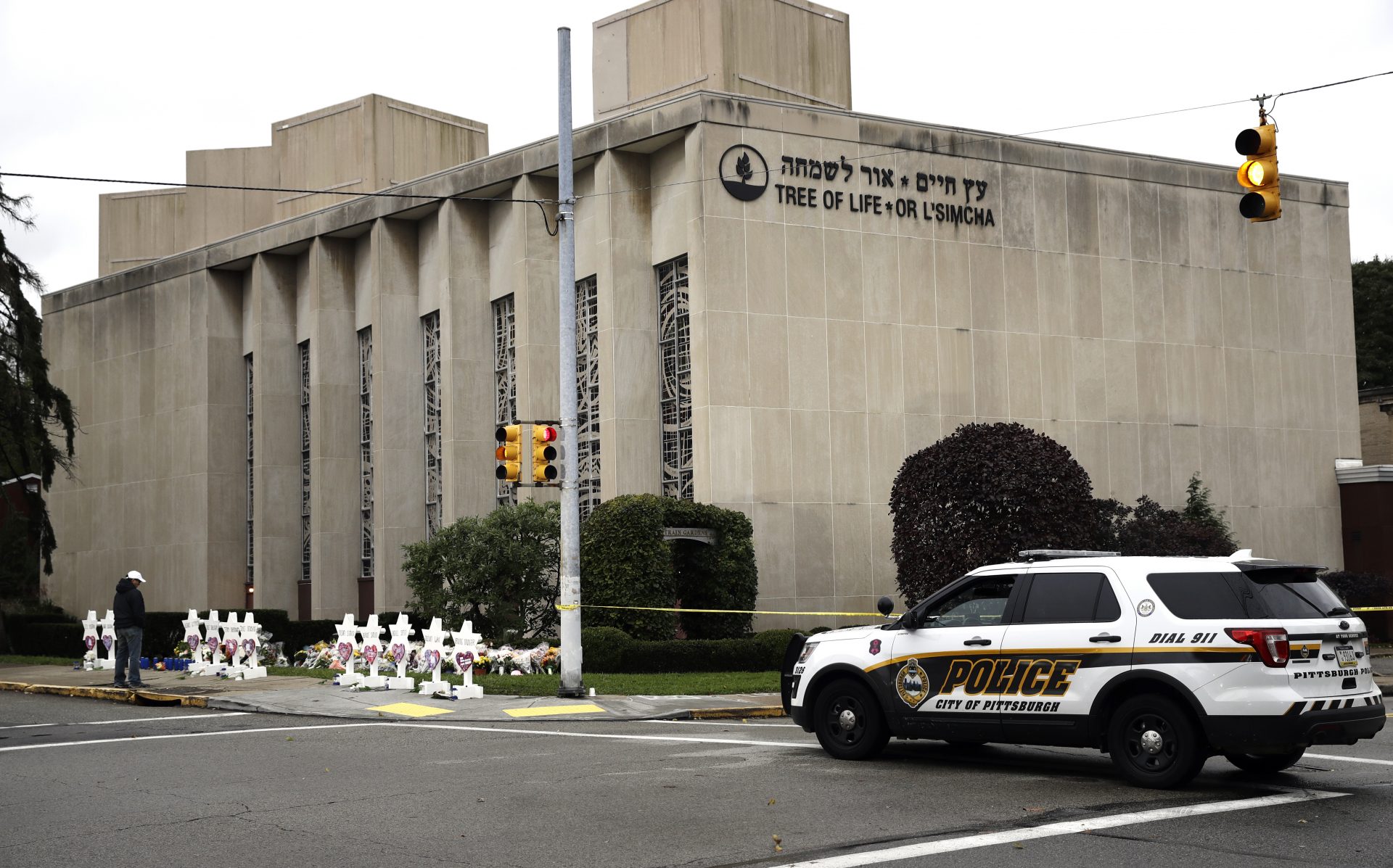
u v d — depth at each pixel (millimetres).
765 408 29203
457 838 9523
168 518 43781
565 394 20438
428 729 16578
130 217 48531
